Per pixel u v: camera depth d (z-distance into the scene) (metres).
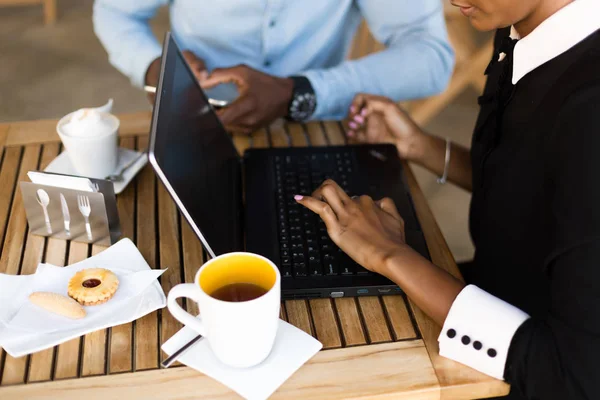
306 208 1.11
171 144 0.91
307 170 1.22
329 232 0.98
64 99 2.95
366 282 0.94
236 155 1.27
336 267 0.97
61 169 1.17
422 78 1.65
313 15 1.66
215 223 0.98
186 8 1.67
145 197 1.14
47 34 3.46
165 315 0.89
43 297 0.86
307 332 0.88
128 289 0.90
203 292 0.74
